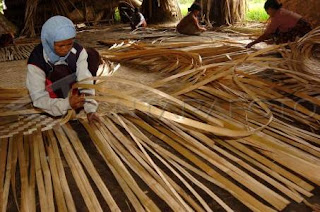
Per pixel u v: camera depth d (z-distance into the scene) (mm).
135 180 1642
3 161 1754
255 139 1870
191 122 1815
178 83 2932
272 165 1657
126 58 4066
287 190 1481
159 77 3254
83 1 8812
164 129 2057
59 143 1991
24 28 8102
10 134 2068
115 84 3051
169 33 6688
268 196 1439
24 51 5586
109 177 1696
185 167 1710
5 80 3512
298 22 4102
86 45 5785
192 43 4684
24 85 3285
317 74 2869
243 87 2402
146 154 1694
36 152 1826
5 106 2539
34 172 1649
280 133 1937
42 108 2160
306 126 2131
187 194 1488
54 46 1848
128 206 1463
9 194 1597
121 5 9109
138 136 1961
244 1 7598
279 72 3039
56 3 8492
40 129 2119
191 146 1840
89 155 1896
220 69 2830
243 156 1757
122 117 2240
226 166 1648
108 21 9438
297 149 1776
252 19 8328
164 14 8391
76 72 2186
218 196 1520
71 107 2133
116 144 1862
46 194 1473
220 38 5590
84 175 1606
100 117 2225
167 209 1439
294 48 3436
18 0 8500
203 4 7609
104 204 1489
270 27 4148
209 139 1890
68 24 1807
